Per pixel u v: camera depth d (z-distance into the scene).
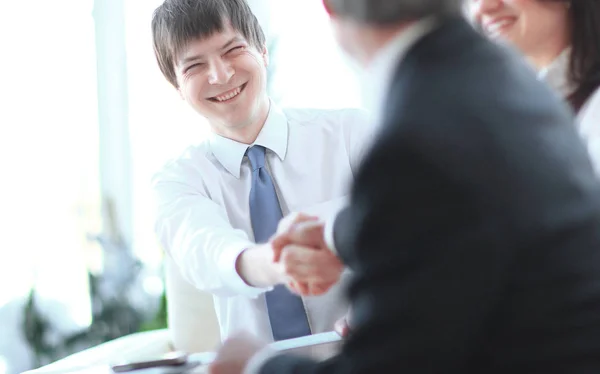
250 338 1.17
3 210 3.18
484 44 0.89
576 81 1.45
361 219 0.84
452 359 0.79
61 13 3.25
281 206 2.04
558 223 0.80
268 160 2.05
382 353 0.81
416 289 0.79
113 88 3.34
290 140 2.07
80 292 3.31
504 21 1.43
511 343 0.81
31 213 3.23
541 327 0.80
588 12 1.40
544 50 1.46
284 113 2.14
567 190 0.82
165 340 2.33
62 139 3.28
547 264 0.80
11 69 3.17
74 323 3.29
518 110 0.84
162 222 2.00
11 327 3.19
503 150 0.80
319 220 1.40
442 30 0.88
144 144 3.38
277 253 1.39
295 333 1.93
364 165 0.84
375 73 0.93
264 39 2.08
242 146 2.03
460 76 0.85
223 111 1.96
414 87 0.85
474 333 0.80
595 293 0.81
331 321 1.96
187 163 2.07
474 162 0.79
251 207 2.00
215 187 2.04
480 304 0.79
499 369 0.82
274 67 3.27
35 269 3.23
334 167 2.07
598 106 1.39
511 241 0.78
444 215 0.79
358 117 2.12
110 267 3.30
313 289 1.39
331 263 1.35
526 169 0.80
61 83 3.27
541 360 0.81
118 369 1.42
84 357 2.14
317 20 3.26
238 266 1.72
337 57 3.24
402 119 0.82
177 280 2.31
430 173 0.79
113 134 3.35
